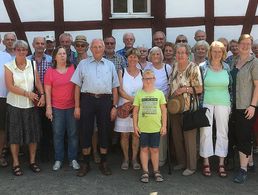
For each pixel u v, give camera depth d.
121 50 7.00
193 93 5.48
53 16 7.70
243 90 5.35
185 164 5.86
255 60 5.33
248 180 5.46
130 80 5.79
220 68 5.54
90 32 7.79
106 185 5.30
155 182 5.39
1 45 7.65
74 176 5.62
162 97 5.41
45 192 5.10
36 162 6.21
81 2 7.73
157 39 6.91
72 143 5.88
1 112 5.79
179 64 5.56
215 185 5.29
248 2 7.79
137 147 5.89
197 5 7.80
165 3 7.80
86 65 5.52
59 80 5.68
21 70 5.57
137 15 7.93
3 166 6.03
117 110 5.80
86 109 5.52
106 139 5.64
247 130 5.36
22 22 7.68
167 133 5.73
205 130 5.52
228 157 5.85
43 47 6.14
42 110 6.04
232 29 7.84
